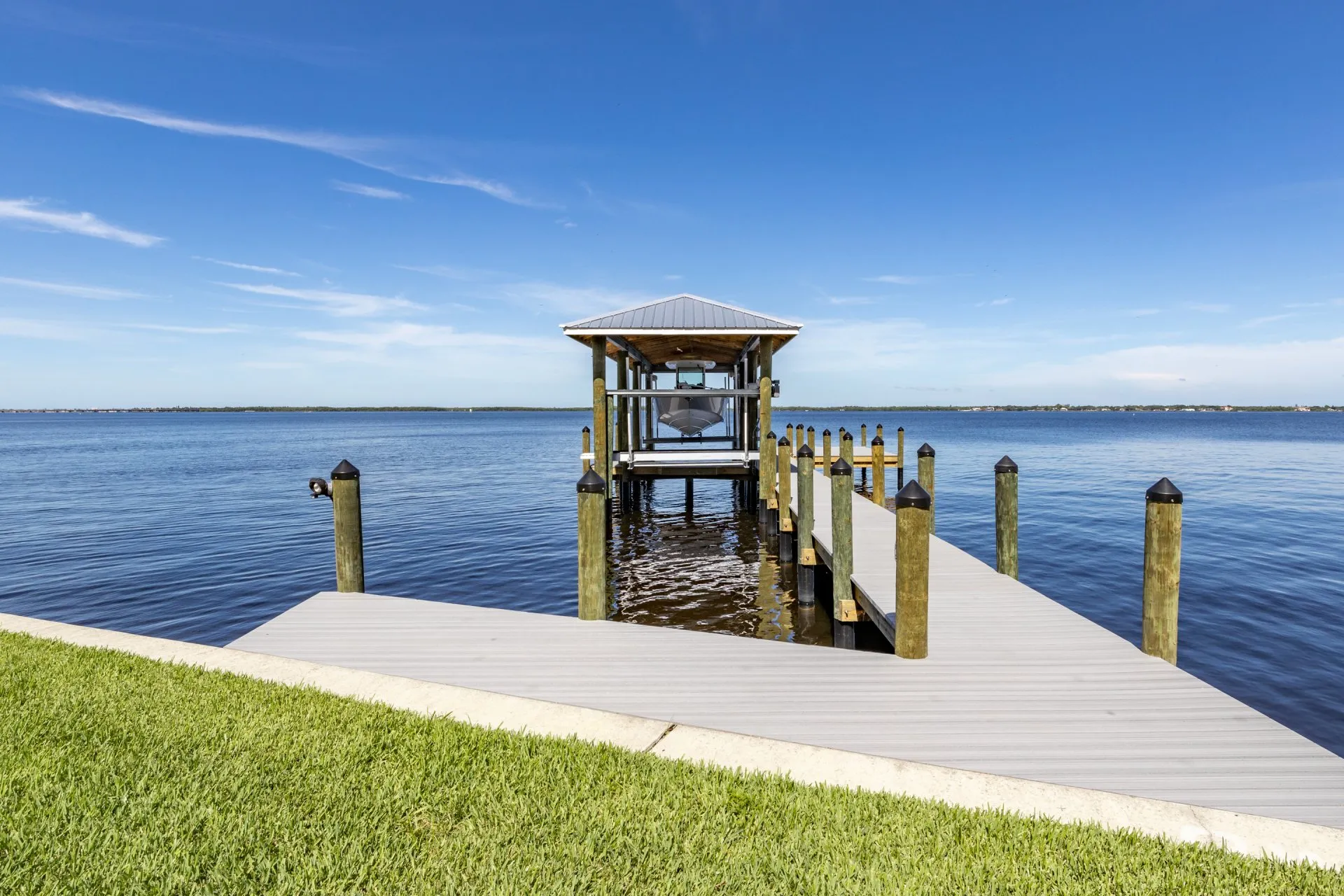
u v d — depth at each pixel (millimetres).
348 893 2350
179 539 17312
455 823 2797
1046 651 5027
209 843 2613
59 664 4691
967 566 7840
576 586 12641
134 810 2814
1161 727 3803
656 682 4504
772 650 5105
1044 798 3066
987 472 34531
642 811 2881
